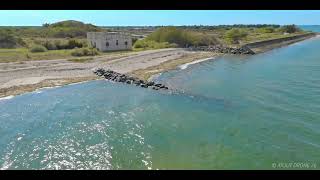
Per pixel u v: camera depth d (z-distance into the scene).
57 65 62.34
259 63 76.44
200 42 110.69
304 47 123.94
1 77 50.94
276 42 139.00
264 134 29.44
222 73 61.59
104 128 31.19
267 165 23.67
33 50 77.06
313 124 31.81
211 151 26.02
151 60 74.06
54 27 151.00
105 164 24.05
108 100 41.09
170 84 51.03
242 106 38.44
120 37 89.06
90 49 79.00
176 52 90.75
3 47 85.56
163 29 114.38
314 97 41.78
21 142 27.77
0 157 24.95
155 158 24.92
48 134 29.59
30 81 49.72
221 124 32.22
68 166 23.72
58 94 43.72
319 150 26.08
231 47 103.75
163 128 31.19
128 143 27.69
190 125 31.98
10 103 39.03
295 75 58.47
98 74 56.62
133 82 51.09
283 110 36.44
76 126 31.67
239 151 25.97
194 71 63.47
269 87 48.25
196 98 42.34
